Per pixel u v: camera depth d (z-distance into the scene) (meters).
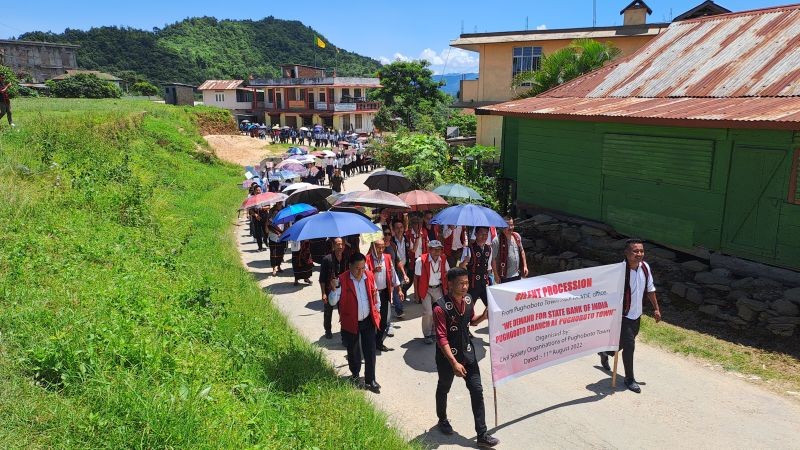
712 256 10.48
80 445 4.43
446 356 5.80
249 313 9.05
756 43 12.71
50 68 78.94
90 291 7.52
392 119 58.09
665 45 15.05
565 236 13.04
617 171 12.48
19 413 4.58
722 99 11.13
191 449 4.66
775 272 9.50
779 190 9.43
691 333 8.74
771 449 5.85
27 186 11.83
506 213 17.45
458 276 5.79
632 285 6.99
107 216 12.20
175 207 17.02
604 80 14.88
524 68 26.70
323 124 65.00
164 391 5.35
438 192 11.73
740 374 7.50
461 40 27.50
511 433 6.19
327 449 5.36
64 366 5.40
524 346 6.40
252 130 51.53
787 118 8.40
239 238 16.88
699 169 10.64
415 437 6.11
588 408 6.70
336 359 8.11
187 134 32.19
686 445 5.93
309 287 11.86
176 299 8.48
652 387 7.21
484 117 27.73
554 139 14.29
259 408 5.78
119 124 23.75
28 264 7.84
